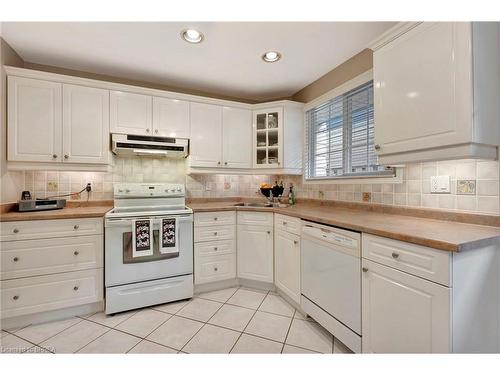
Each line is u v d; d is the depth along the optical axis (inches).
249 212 98.2
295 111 110.7
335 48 79.9
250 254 97.8
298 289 78.6
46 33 71.0
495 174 50.8
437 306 39.9
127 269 80.4
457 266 39.3
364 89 82.5
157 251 84.6
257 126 115.1
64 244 74.5
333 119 98.0
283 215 86.7
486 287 43.2
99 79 97.5
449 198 58.9
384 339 49.1
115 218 78.9
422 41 50.8
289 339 65.4
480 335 42.4
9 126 76.0
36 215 71.2
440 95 47.6
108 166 90.4
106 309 77.0
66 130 83.1
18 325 71.0
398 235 45.7
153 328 70.7
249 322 73.7
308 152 112.0
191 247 90.7
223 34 72.1
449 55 46.2
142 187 90.7
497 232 46.4
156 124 96.8
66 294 74.6
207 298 90.4
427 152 51.2
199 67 92.4
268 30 70.4
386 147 58.9
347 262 58.7
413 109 52.5
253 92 118.1
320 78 102.0
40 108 79.8
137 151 93.0
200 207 98.0
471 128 43.3
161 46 78.2
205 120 106.3
